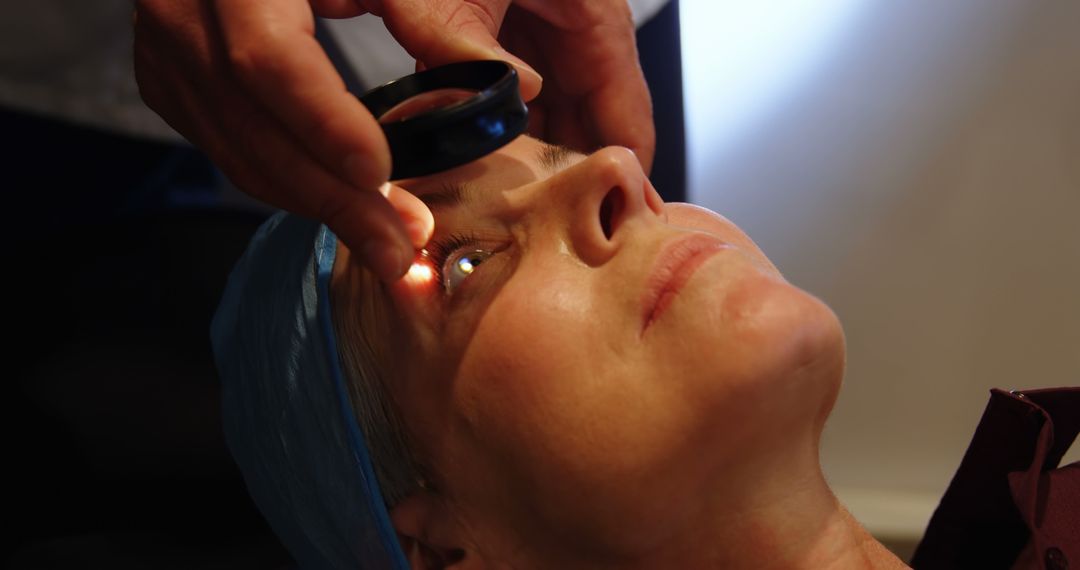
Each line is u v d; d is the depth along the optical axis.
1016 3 1.51
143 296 1.25
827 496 0.76
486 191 0.75
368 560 0.84
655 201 0.75
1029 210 1.55
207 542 1.18
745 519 0.72
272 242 0.96
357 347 0.80
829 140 1.63
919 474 1.62
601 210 0.74
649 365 0.66
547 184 0.73
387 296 0.76
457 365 0.72
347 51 1.17
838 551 0.75
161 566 1.14
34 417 1.14
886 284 1.63
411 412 0.76
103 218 1.39
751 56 1.62
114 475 1.13
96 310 1.23
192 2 0.71
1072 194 1.53
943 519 0.93
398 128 0.64
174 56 0.73
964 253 1.59
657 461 0.66
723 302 0.66
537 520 0.72
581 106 1.14
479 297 0.72
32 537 1.15
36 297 1.23
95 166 1.36
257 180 0.74
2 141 1.26
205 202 1.61
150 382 1.17
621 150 0.72
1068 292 1.55
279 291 0.89
